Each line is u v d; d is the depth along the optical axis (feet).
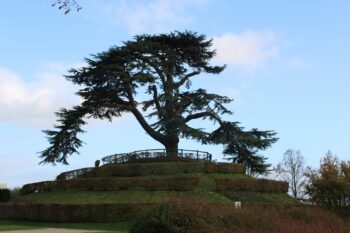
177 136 167.43
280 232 77.56
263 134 176.86
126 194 131.03
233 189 138.41
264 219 78.95
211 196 130.72
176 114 164.04
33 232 92.89
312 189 121.80
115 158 167.22
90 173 154.61
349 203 118.01
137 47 162.91
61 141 168.66
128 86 162.30
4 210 128.77
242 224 73.56
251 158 179.83
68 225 114.11
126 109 167.94
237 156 180.45
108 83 163.32
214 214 71.05
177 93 170.40
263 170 184.44
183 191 133.08
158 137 170.50
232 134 174.19
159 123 164.35
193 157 167.63
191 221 65.62
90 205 116.98
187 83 174.60
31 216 122.52
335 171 121.60
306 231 83.87
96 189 136.46
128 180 134.62
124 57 161.48
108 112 170.19
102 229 107.76
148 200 124.98
